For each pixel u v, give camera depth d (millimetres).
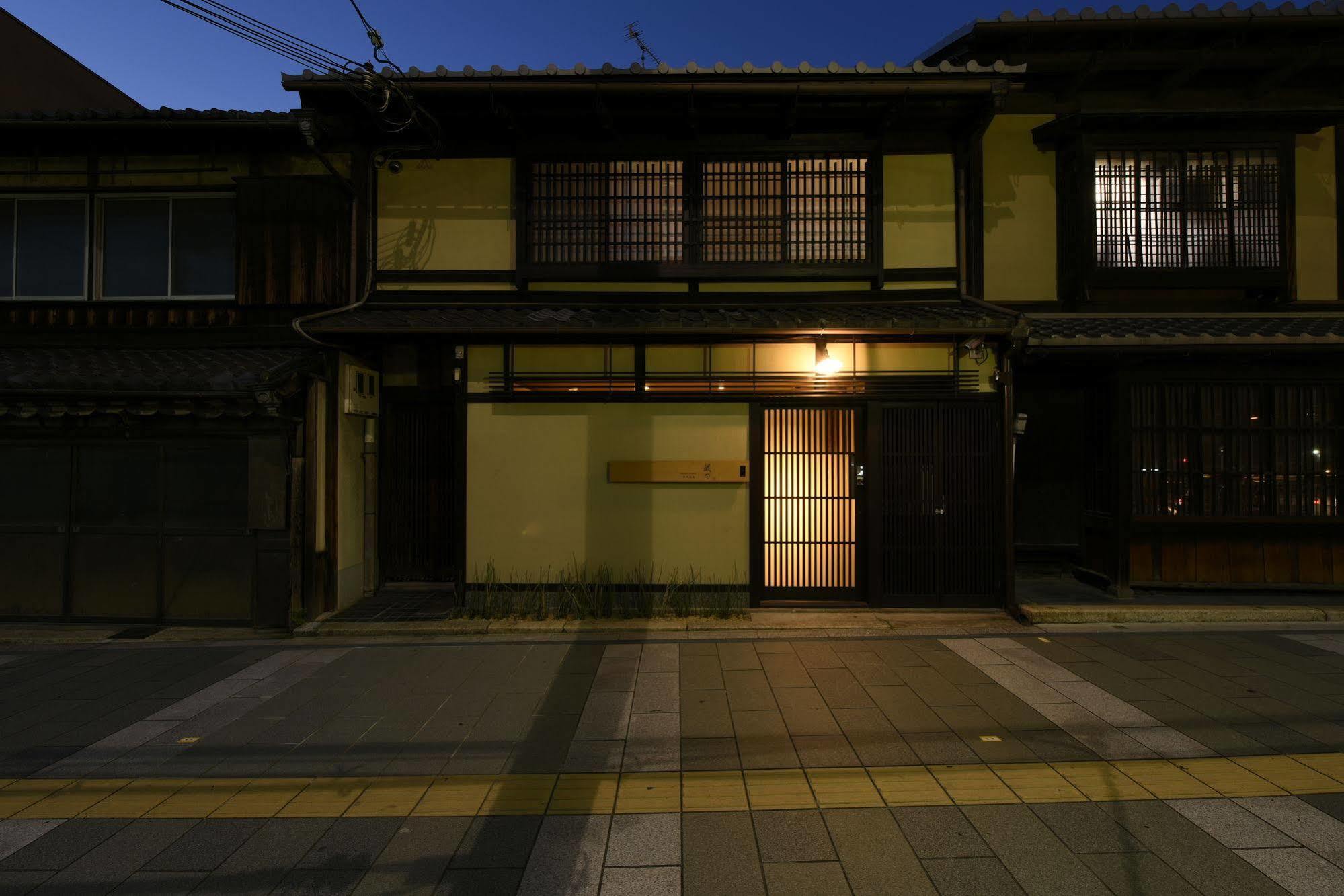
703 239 8109
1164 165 8359
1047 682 5379
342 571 7594
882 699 5059
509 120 7777
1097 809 3516
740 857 3131
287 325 7961
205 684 5527
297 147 8016
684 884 2943
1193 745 4266
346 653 6309
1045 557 8617
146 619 7223
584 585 7457
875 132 8078
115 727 4688
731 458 7586
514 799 3686
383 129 7883
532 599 7469
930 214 8203
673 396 7586
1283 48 8258
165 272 8219
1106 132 8320
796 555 7625
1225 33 8070
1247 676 5488
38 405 6703
